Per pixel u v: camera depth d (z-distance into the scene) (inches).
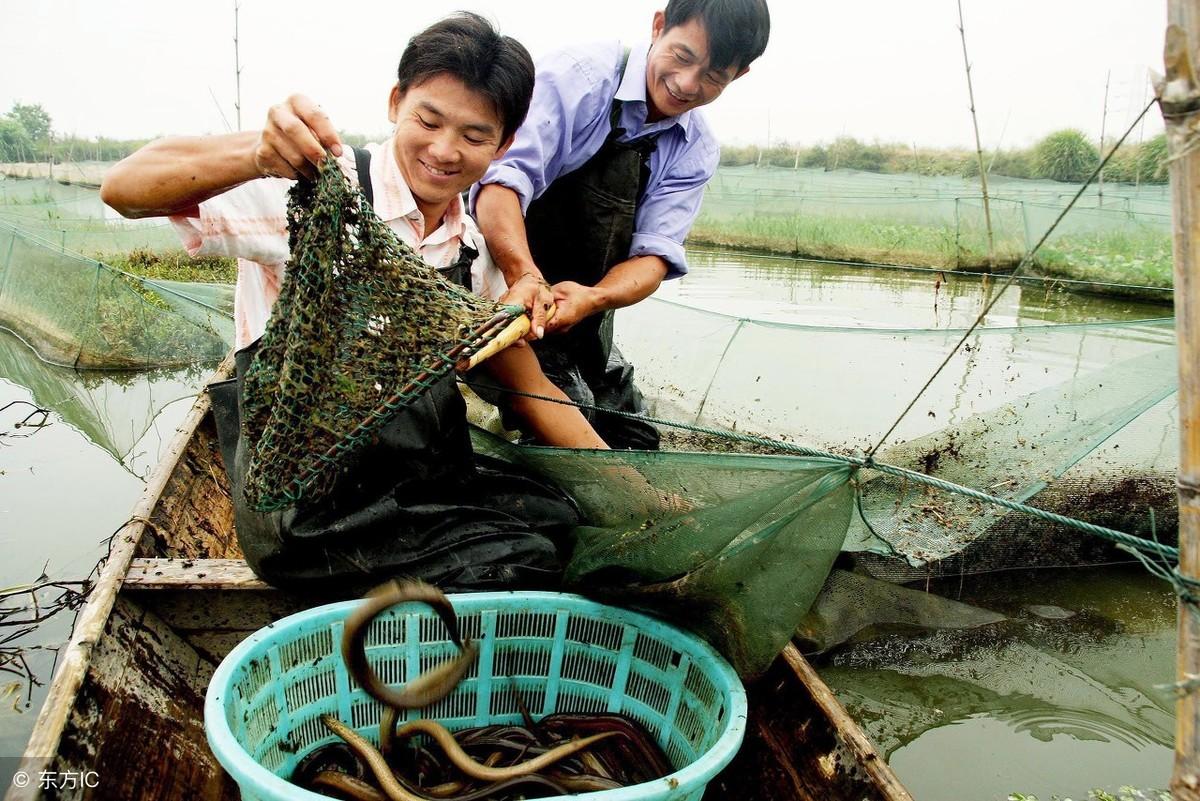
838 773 77.2
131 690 81.8
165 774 80.5
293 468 76.9
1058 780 114.6
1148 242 420.5
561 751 77.8
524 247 106.6
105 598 85.0
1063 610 152.5
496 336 79.8
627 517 94.0
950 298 355.6
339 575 87.2
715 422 180.2
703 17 109.8
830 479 77.3
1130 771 116.6
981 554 156.4
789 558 82.1
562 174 128.0
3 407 267.7
